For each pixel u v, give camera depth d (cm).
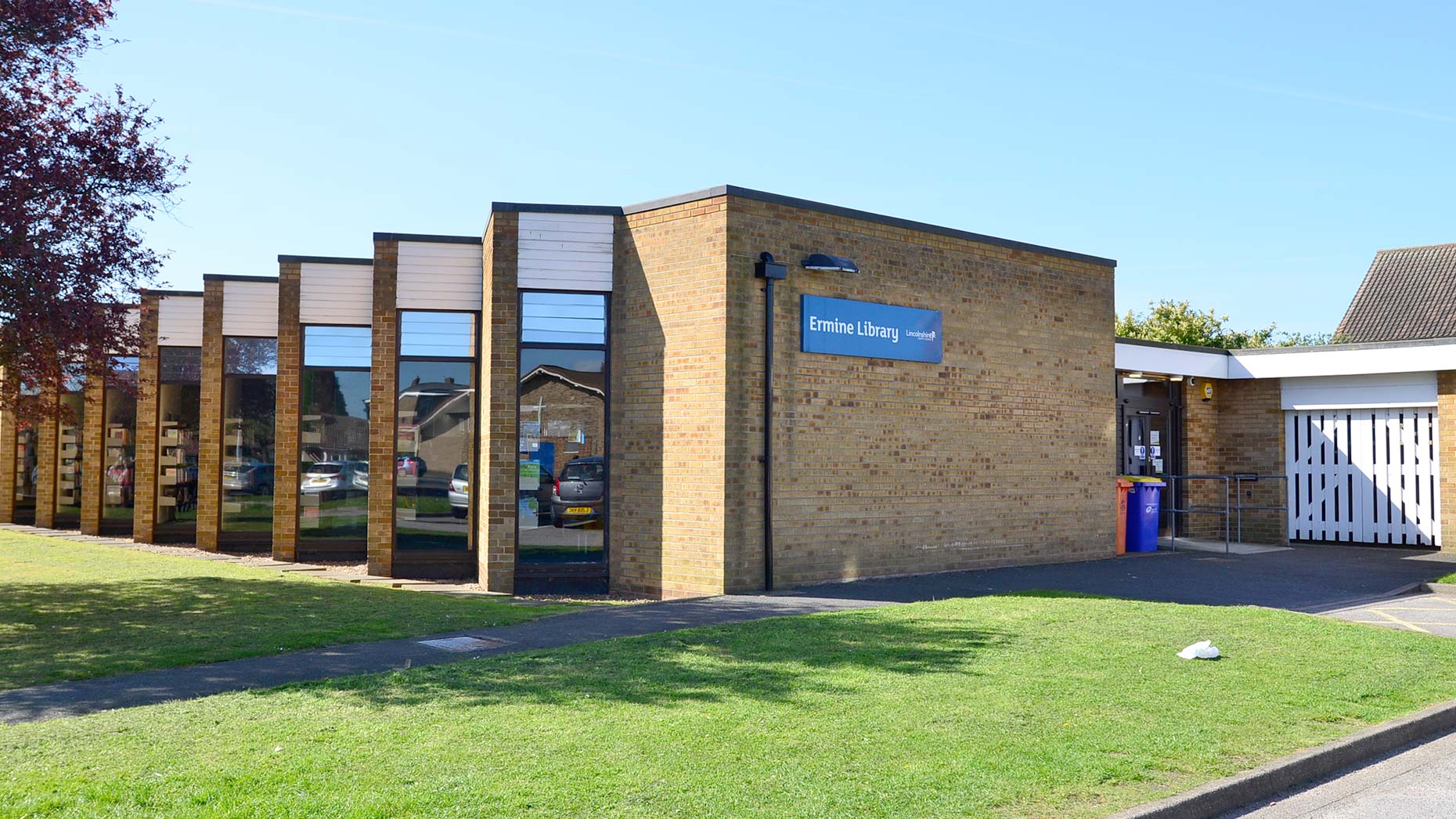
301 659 905
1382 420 2150
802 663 866
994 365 1648
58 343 1250
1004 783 579
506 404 1459
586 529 1473
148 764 590
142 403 2134
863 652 910
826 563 1428
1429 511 2080
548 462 1471
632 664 859
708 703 734
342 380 1858
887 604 1216
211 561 1811
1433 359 2033
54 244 1257
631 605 1212
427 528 1686
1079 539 1769
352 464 1856
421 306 1688
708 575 1343
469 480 1691
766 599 1263
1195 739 675
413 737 646
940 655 904
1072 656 907
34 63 1327
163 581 1473
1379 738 713
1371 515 2156
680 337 1390
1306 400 2222
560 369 1470
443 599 1298
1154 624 1062
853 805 540
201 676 839
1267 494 2255
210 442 2000
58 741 639
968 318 1616
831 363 1442
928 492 1551
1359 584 1523
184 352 2162
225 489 2012
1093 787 581
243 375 2019
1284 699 783
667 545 1394
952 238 1598
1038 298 1722
